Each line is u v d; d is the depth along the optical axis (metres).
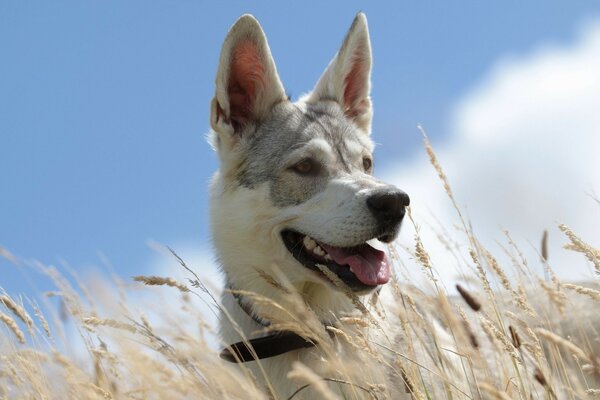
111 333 1.21
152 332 1.21
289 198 1.45
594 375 1.33
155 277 1.23
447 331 1.43
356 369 1.25
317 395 1.33
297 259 1.44
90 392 1.20
